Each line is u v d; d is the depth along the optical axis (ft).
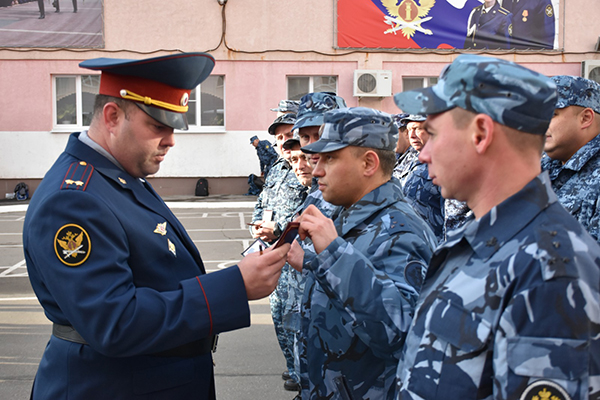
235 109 44.65
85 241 4.90
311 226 5.24
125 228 5.28
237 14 43.86
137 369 5.34
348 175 5.92
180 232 6.13
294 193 11.94
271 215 11.68
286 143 10.47
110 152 5.68
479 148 3.54
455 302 3.53
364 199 5.90
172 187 45.06
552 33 44.19
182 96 5.75
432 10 44.09
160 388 5.43
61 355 5.34
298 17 44.14
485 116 3.48
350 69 44.62
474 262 3.57
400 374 3.94
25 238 5.27
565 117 7.27
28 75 43.37
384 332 4.84
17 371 12.16
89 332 4.80
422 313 3.84
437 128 3.73
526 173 3.59
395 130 6.12
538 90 3.44
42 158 44.01
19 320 15.92
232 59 44.24
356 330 5.00
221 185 45.44
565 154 7.56
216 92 44.91
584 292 3.09
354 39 44.27
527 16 44.04
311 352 5.80
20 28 42.86
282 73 44.55
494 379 3.21
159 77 5.42
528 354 3.08
